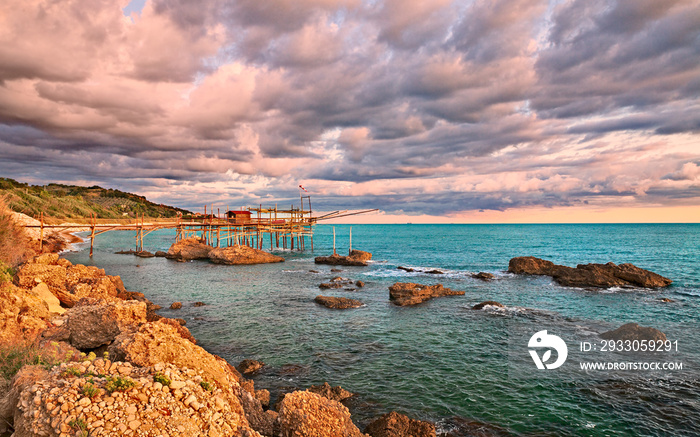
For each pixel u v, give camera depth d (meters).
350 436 9.81
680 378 16.27
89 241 105.62
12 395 7.71
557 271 42.78
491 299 32.88
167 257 64.81
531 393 15.09
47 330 14.87
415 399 14.66
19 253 27.30
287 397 9.97
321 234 186.12
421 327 24.34
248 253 60.50
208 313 27.88
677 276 44.12
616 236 141.00
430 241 124.38
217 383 9.91
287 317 26.80
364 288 38.47
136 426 6.58
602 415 13.40
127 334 11.50
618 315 27.34
